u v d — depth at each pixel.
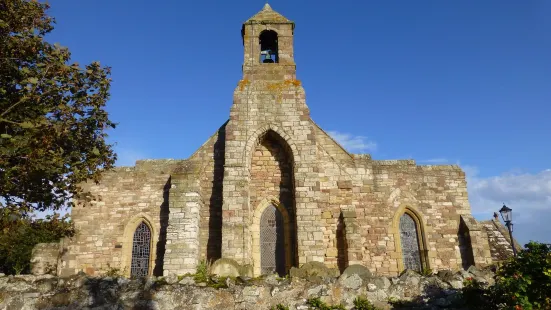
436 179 26.19
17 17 15.99
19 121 15.77
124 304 12.86
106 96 17.75
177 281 13.46
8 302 12.78
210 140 25.59
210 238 23.23
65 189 16.80
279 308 12.76
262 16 28.11
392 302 12.69
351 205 24.45
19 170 15.01
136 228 24.78
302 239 21.92
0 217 15.88
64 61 16.77
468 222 25.00
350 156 25.81
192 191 22.31
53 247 23.75
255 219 23.83
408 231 25.41
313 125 24.69
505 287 11.08
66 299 12.93
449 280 13.05
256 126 24.31
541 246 11.51
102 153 17.73
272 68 26.12
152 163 25.80
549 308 10.43
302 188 22.91
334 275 13.75
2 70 15.76
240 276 13.84
